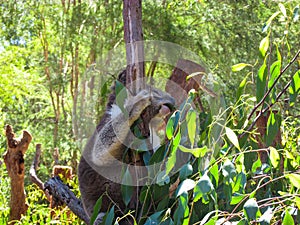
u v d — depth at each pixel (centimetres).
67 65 1797
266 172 418
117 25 1539
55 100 2095
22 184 800
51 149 1820
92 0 1642
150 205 405
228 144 421
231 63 1383
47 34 1847
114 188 518
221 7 1438
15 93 1909
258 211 339
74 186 763
